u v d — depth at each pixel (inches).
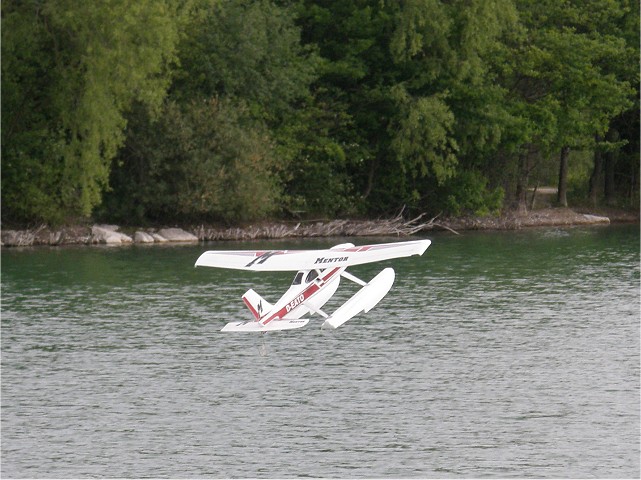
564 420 4827.8
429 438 4601.4
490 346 6112.2
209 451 4461.1
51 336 6264.8
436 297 7568.9
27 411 4938.5
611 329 6501.0
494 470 4252.0
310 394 5221.5
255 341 6304.1
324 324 4222.4
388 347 6127.0
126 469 4276.6
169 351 5989.2
